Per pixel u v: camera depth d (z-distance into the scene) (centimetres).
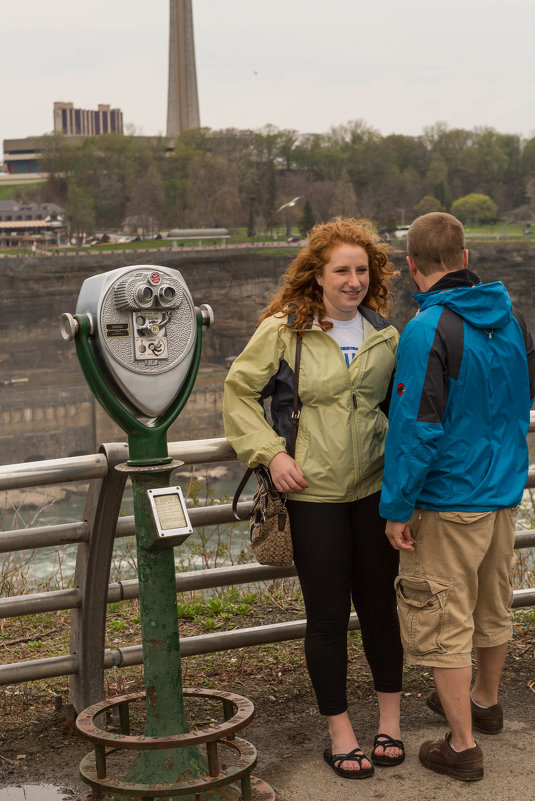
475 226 18112
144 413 227
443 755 252
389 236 15250
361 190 18538
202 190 17538
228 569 297
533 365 262
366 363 255
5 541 262
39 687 319
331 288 257
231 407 257
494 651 273
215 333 14150
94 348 223
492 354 246
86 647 277
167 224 17738
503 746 269
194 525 287
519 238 16375
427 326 240
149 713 230
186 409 11806
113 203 17938
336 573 254
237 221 17825
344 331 262
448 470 245
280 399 258
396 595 263
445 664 246
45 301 13400
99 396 225
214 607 405
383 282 276
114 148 18412
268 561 253
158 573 226
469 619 252
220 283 14075
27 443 12331
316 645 258
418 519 250
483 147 19725
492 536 257
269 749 271
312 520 254
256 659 346
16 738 277
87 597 273
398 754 260
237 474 5775
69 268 13525
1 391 12250
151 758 229
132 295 218
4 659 353
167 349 225
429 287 257
